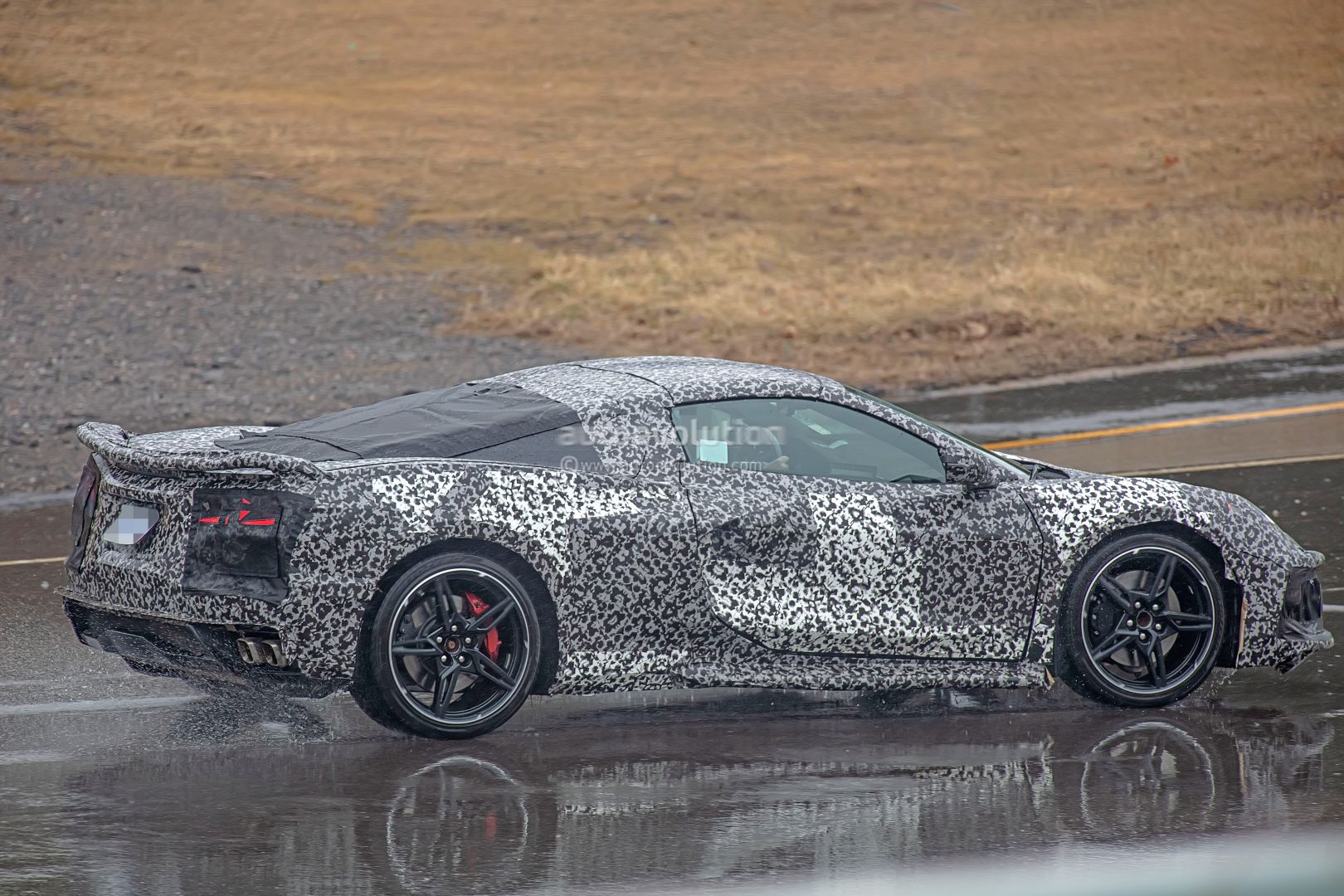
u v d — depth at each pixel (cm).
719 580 2347
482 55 15412
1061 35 16125
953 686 2445
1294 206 10862
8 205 9488
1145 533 2527
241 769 2120
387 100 13800
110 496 2359
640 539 2309
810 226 10481
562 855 1748
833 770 2131
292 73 14500
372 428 2392
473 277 8731
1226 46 15575
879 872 1694
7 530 4294
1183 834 1834
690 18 16650
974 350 7262
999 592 2464
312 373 6806
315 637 2148
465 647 2241
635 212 10644
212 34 15425
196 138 11944
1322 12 16462
